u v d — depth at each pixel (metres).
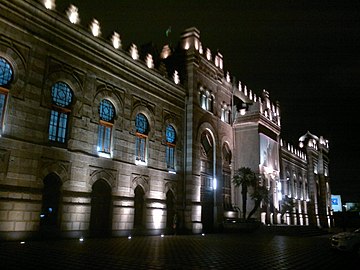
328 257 16.38
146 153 28.08
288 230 35.34
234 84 43.47
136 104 27.33
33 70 19.75
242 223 34.59
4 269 10.14
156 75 29.91
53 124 20.92
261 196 37.38
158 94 30.03
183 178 32.00
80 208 21.39
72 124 21.75
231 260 13.86
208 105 37.19
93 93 23.56
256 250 18.08
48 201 20.00
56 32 21.34
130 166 25.89
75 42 22.58
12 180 17.92
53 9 21.19
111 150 24.59
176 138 31.89
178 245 19.47
